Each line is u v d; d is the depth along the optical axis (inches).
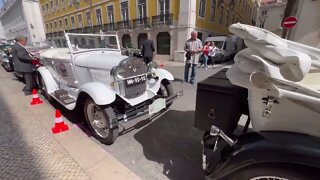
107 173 81.0
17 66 186.2
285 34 228.1
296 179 48.9
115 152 99.6
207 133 78.4
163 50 609.3
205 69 380.8
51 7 1134.4
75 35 134.3
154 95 127.3
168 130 122.1
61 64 144.9
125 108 116.4
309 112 51.3
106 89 102.3
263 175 54.6
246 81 58.5
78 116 141.9
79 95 111.8
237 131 98.5
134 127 126.1
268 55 52.1
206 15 625.6
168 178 81.1
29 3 1336.1
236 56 63.0
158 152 99.3
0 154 93.6
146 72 125.3
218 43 532.7
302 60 44.9
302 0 309.0
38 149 97.8
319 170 46.3
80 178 77.9
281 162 50.8
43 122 128.6
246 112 83.0
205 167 71.2
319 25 306.0
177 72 348.2
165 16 562.6
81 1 859.4
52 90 160.9
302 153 48.2
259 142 56.1
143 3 613.6
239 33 57.6
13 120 132.1
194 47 233.6
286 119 56.1
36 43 253.3
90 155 93.0
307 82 58.7
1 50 420.5
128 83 112.4
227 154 63.4
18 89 216.8
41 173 80.7
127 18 687.1
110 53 146.4
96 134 111.0
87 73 125.5
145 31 629.6
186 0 511.2
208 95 73.4
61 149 97.7
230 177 61.9
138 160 93.0
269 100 55.6
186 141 109.4
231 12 858.8
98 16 800.3
